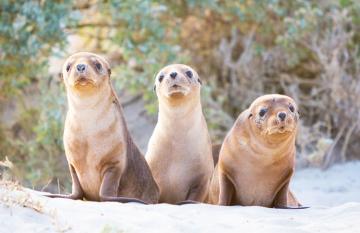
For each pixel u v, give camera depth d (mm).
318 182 33094
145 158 24562
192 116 24078
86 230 17359
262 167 21984
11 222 17328
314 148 35906
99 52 39906
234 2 38875
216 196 23469
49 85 36844
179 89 23266
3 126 37000
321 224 18891
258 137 21609
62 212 18375
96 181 22312
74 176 22562
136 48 36406
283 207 22094
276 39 38719
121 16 36250
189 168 24312
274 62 39000
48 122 34625
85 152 22172
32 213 17891
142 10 36188
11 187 18938
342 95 36531
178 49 36656
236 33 40250
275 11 38438
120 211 18969
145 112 37844
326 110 36906
